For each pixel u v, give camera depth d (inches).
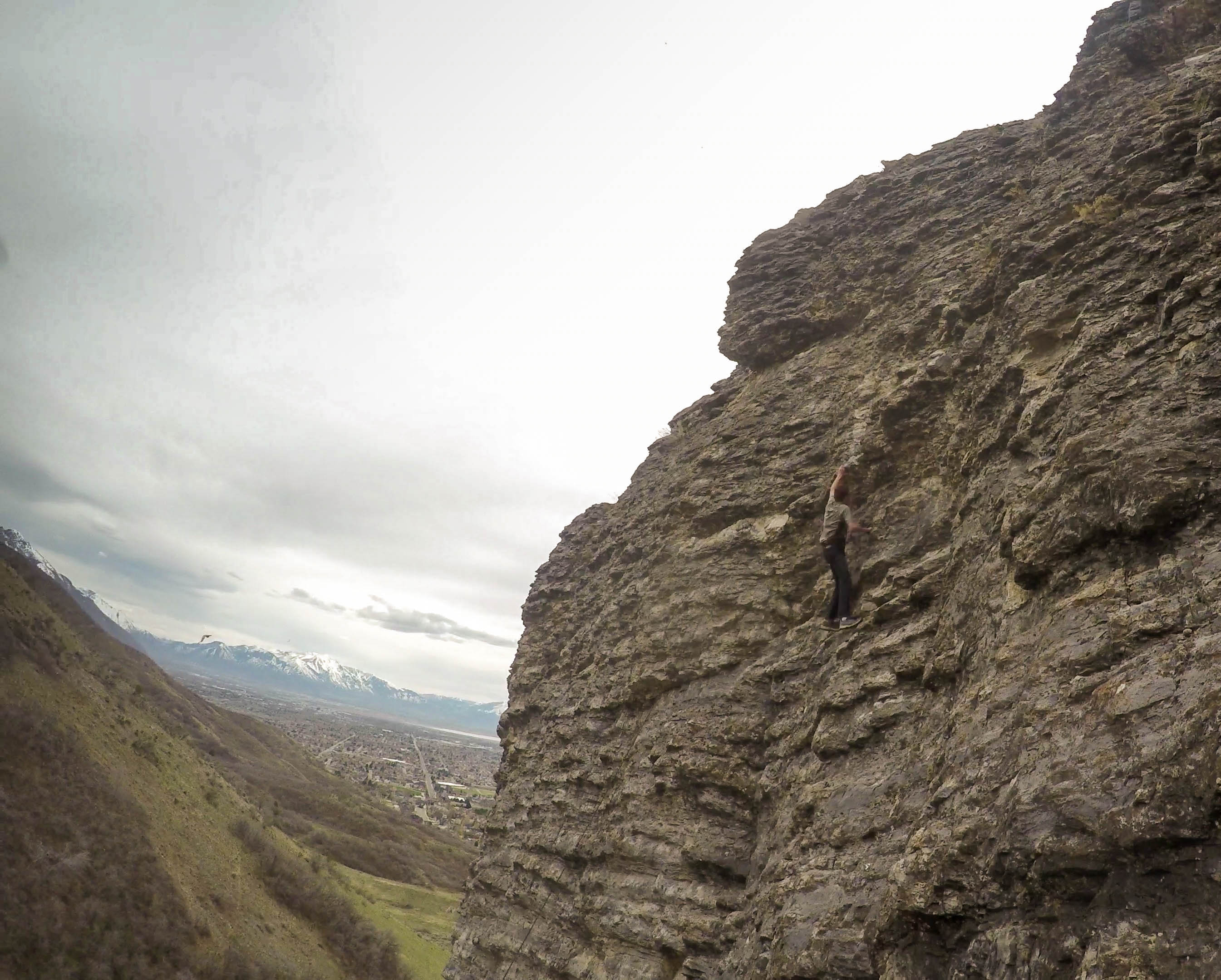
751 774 612.7
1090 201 490.6
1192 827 232.2
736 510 740.0
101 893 1496.1
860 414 649.0
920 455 574.6
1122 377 373.4
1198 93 464.4
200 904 1708.9
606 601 1008.2
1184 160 445.7
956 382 560.7
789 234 882.1
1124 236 444.5
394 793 7381.9
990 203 661.3
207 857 1919.3
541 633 1226.0
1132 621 297.4
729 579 719.1
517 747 1117.7
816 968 397.1
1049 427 415.2
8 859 1407.5
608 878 727.1
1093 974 235.6
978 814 314.5
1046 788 282.4
